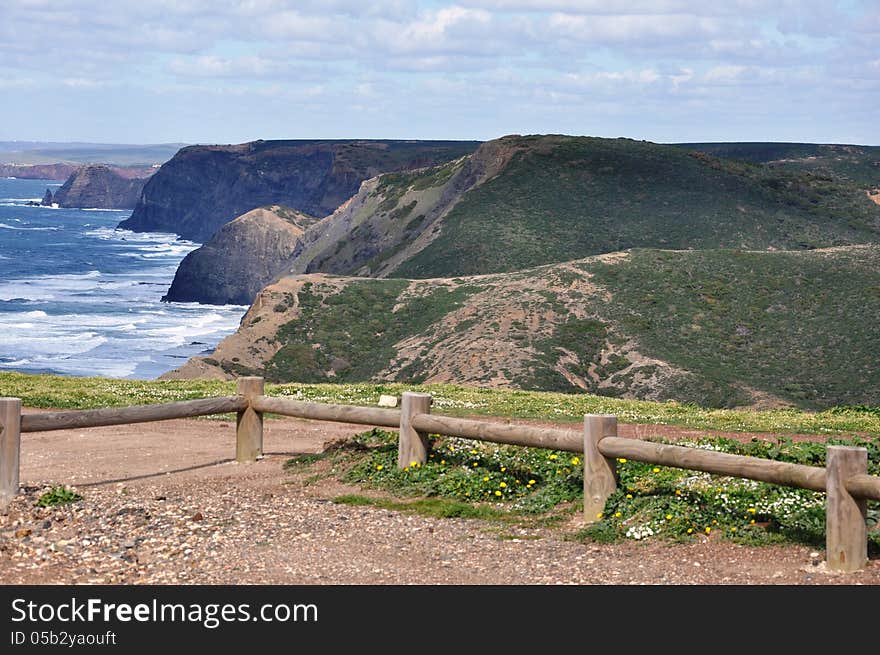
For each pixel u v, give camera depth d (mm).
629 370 93375
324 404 14312
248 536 10844
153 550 10336
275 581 9406
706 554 9914
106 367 111500
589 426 11242
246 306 193875
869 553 9641
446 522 11430
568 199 171375
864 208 191250
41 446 17094
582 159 185875
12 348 119000
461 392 27375
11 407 12148
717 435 18016
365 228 183750
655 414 22594
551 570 9633
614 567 9680
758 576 9266
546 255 147875
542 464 13102
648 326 101375
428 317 110438
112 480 13969
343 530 11070
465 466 13203
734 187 187375
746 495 11203
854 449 9258
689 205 174375
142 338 133625
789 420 21406
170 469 14742
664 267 114188
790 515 10648
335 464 14156
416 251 160125
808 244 168000
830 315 103500
